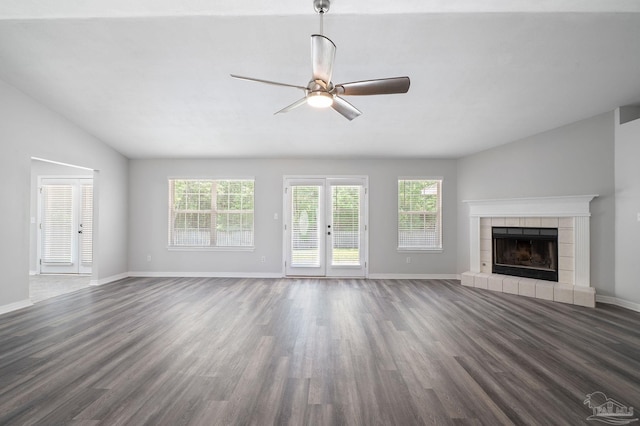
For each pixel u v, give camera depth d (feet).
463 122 15.92
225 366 8.49
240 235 21.53
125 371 8.18
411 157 20.99
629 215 13.94
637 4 7.00
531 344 10.03
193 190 21.70
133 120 16.25
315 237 21.35
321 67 7.58
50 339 10.32
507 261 18.51
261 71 12.15
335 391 7.29
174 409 6.56
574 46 10.46
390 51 10.93
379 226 21.24
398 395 7.13
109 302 14.90
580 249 15.29
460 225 20.89
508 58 11.13
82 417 6.27
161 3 7.09
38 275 21.39
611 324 11.91
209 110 15.17
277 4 7.16
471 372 8.20
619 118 14.24
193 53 11.31
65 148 16.14
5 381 7.64
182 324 11.82
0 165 13.08
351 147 19.34
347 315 13.01
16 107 13.65
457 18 9.53
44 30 10.39
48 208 21.63
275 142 18.71
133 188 21.47
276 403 6.80
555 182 16.40
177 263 21.48
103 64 12.01
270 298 15.74
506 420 6.25
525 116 15.19
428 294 16.74
